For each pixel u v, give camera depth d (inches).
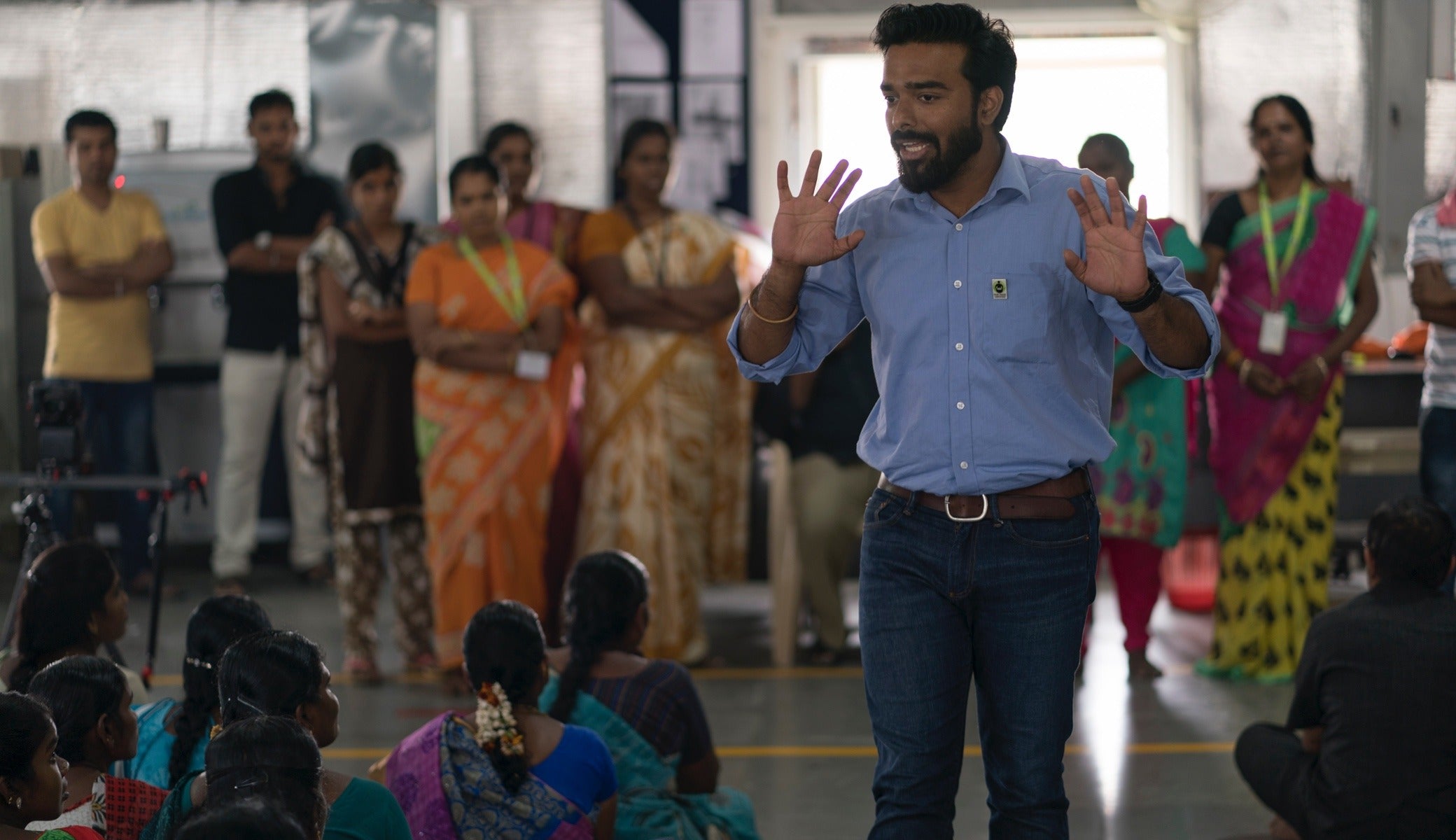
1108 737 181.6
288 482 305.3
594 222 221.1
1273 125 204.1
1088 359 95.5
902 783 95.3
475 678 108.0
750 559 264.1
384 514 212.7
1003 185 93.2
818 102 331.3
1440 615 125.9
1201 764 170.4
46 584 114.7
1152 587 209.5
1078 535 94.0
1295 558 207.6
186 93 326.0
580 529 222.7
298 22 322.7
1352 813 126.3
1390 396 254.8
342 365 211.8
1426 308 191.0
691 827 120.0
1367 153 312.2
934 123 91.0
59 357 267.1
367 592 213.9
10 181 299.7
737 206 328.5
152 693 205.5
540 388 210.1
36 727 78.8
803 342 99.4
